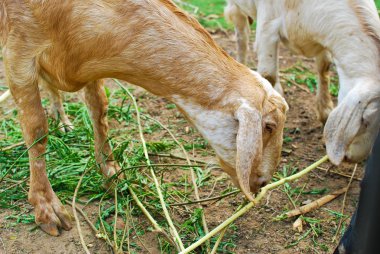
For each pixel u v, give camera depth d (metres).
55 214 2.26
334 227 2.36
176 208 2.38
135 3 2.05
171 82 2.07
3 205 2.35
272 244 2.28
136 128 2.80
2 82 3.10
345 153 2.40
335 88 3.19
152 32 2.05
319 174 2.62
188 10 4.08
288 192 2.50
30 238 2.23
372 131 2.40
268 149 2.08
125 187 2.38
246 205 2.23
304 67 3.43
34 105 2.19
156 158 2.62
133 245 2.23
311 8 2.60
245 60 3.26
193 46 2.06
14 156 2.55
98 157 2.41
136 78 2.11
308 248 2.27
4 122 2.76
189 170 2.57
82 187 2.42
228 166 2.10
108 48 2.06
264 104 2.04
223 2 4.29
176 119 2.90
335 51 2.56
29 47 2.12
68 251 2.20
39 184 2.24
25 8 2.09
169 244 2.22
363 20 2.51
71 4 2.06
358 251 1.88
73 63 2.11
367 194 1.82
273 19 2.75
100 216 2.26
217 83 2.05
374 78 2.43
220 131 2.05
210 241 2.26
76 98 3.00
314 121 2.94
